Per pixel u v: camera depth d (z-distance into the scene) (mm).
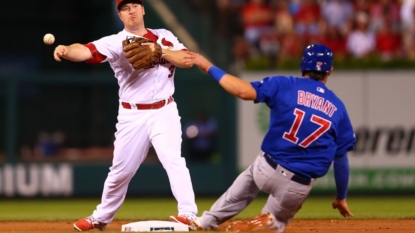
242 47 56062
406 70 48344
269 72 48250
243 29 57406
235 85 18094
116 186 22625
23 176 48688
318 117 18219
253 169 19031
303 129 18141
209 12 57844
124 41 21203
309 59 19000
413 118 48312
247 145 48562
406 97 48344
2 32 64750
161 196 48906
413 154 48438
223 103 48688
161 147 22266
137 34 22266
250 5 57375
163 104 22375
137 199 48469
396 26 56375
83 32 64875
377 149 48594
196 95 48781
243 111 48562
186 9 54625
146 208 41156
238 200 19641
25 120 54375
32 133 54062
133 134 22234
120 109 22453
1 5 64625
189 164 48844
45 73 49344
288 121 18188
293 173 18234
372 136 48500
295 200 18578
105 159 49719
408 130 48375
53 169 48969
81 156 50562
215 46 52375
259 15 56969
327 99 18500
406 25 56406
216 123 48906
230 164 48688
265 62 48375
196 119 48906
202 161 48938
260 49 55812
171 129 22422
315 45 19234
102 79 50094
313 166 18234
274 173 18359
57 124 54750
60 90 54969
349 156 48656
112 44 21609
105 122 50875
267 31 56656
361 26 55312
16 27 64875
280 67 48188
